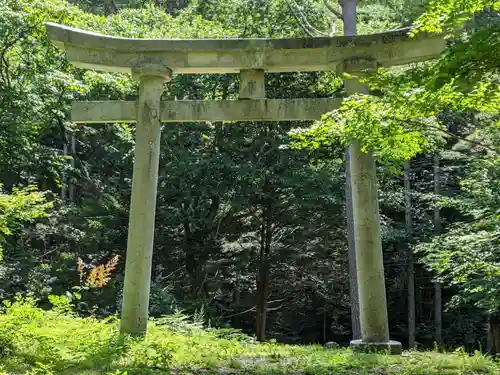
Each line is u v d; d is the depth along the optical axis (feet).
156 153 32.55
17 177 67.15
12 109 58.59
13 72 65.31
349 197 48.78
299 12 68.39
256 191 69.26
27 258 62.69
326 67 33.53
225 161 69.77
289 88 74.95
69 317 32.86
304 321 91.40
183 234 76.89
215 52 33.06
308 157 74.54
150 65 32.65
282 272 76.33
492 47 18.11
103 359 24.26
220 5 75.66
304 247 74.33
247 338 38.86
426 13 23.70
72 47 33.01
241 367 25.36
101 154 88.12
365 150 27.35
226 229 75.97
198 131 74.95
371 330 30.96
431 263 40.27
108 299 59.16
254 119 32.91
